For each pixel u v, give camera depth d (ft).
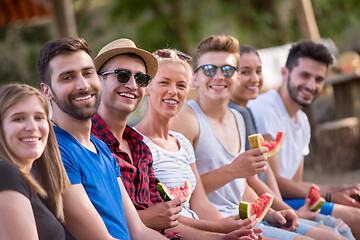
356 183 36.78
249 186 19.51
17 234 9.14
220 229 14.98
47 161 10.66
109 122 14.38
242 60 21.52
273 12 76.13
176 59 16.10
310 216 19.16
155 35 78.07
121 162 13.78
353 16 80.02
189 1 82.33
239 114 19.66
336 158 41.42
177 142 16.72
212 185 16.98
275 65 46.52
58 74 11.48
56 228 10.14
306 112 44.70
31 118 9.94
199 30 78.43
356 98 44.96
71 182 11.19
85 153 11.80
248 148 19.69
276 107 22.16
